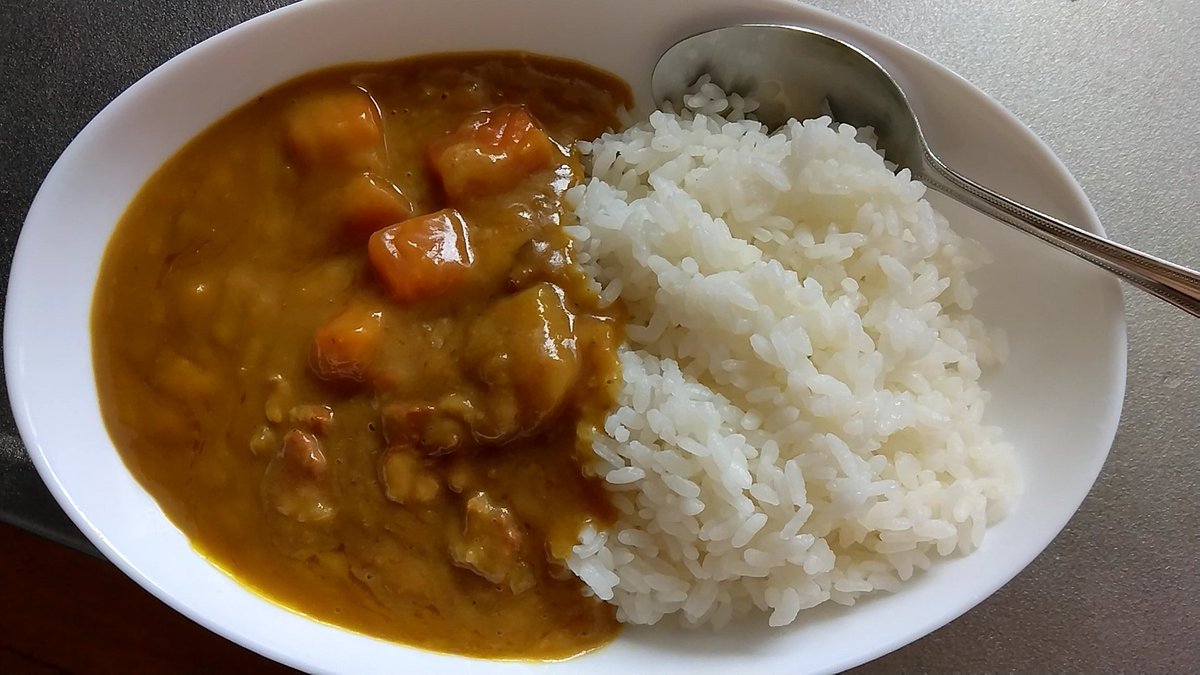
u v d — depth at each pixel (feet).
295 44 0.57
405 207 0.59
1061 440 0.59
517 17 0.59
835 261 0.60
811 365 0.57
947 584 0.57
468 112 0.61
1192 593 0.64
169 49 0.67
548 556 0.57
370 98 0.60
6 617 0.66
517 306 0.56
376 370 0.56
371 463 0.57
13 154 0.66
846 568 0.59
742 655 0.56
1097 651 0.64
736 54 0.60
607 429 0.57
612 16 0.59
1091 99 0.69
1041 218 0.57
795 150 0.60
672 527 0.57
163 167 0.59
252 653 0.67
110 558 0.55
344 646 0.56
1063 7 0.70
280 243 0.58
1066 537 0.65
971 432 0.60
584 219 0.59
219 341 0.58
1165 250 0.67
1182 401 0.66
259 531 0.58
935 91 0.59
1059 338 0.61
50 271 0.57
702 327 0.59
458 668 0.56
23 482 0.64
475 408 0.56
